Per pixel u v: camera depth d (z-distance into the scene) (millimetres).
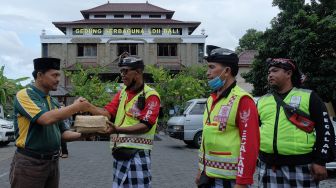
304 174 4188
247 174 3396
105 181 9562
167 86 31266
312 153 4199
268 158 4293
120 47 47719
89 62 47281
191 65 44062
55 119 3986
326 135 4129
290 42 17547
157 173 10812
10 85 28484
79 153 15867
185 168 11773
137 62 4520
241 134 3494
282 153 4211
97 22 47750
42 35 46969
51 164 4227
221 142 3568
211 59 3656
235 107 3539
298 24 16625
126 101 4566
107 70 42844
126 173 4418
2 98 27641
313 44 16016
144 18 50469
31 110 4000
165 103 31094
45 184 4301
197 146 17891
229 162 3541
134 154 4410
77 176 10266
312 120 4223
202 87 32531
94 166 12055
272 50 18297
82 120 4133
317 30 16062
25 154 4109
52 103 4340
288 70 4359
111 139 4613
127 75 4512
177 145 20188
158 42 47344
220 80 3627
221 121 3578
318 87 16078
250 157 3408
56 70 4227
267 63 4578
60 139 4336
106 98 32188
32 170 4098
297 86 4445
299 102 4258
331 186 9102
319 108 4191
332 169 10234
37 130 4098
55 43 47281
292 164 4195
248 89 38375
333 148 4137
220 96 3650
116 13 50562
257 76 19672
